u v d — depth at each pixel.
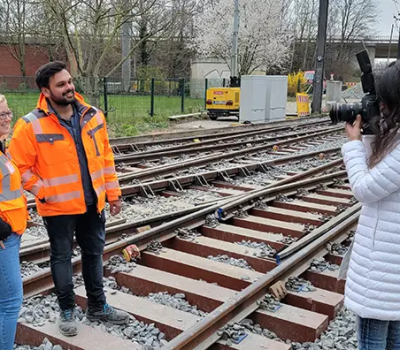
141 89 28.09
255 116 22.33
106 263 5.06
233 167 10.50
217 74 47.38
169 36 21.33
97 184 3.72
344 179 9.95
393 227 2.44
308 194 8.61
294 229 6.49
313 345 3.82
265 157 12.88
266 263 5.41
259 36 41.56
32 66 47.00
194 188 9.13
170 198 8.22
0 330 3.16
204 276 5.12
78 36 18.86
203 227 6.54
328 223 6.37
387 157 2.40
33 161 3.53
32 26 23.66
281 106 24.39
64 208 3.61
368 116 2.57
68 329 3.67
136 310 4.16
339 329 4.09
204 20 42.59
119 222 6.57
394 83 2.38
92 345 3.57
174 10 22.38
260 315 4.10
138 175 9.20
